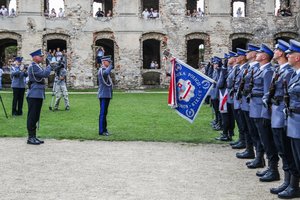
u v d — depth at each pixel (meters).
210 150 11.88
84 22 34.41
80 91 32.12
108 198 7.54
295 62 7.52
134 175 9.12
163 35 34.69
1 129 15.02
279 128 8.07
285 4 36.84
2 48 39.25
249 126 10.05
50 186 8.28
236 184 8.49
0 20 33.78
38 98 12.58
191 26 34.75
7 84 34.19
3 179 8.78
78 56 34.41
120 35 34.56
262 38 34.81
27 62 33.91
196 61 40.00
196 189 8.10
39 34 34.00
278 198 7.66
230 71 12.58
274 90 8.25
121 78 34.59
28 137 12.76
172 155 11.17
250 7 34.81
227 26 34.75
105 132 14.07
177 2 34.72
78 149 11.88
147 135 14.04
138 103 23.50
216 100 15.03
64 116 18.19
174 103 12.65
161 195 7.71
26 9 33.88
